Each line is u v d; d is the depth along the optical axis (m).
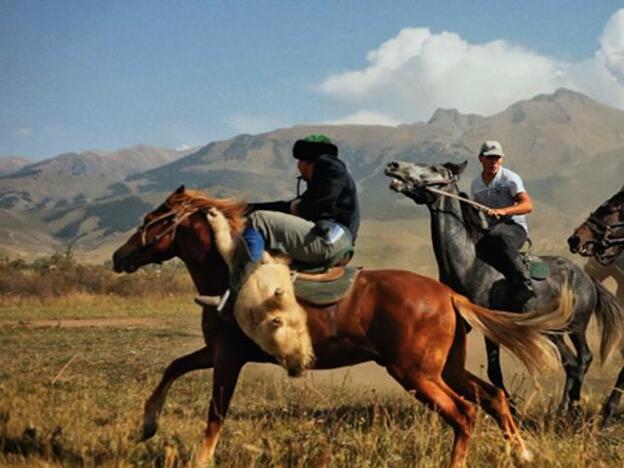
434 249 6.76
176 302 22.28
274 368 10.24
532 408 6.81
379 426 5.70
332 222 5.21
